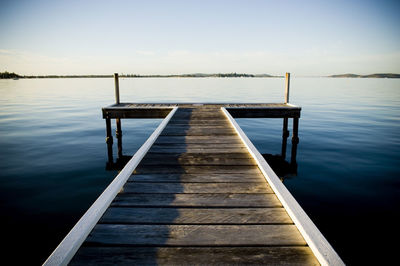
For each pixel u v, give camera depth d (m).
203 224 1.97
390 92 40.97
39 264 3.02
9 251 3.28
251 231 1.88
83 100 26.83
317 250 1.58
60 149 8.78
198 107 8.48
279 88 50.41
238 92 37.59
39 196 5.05
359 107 20.83
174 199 2.36
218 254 1.64
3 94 35.78
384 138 10.19
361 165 6.95
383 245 3.38
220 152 3.75
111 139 8.22
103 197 2.24
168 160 3.41
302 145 9.28
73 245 1.60
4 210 4.45
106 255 1.61
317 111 18.52
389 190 5.27
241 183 2.72
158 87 54.88
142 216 2.06
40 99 28.25
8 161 7.35
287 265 1.55
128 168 2.94
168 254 1.64
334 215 4.23
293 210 2.06
